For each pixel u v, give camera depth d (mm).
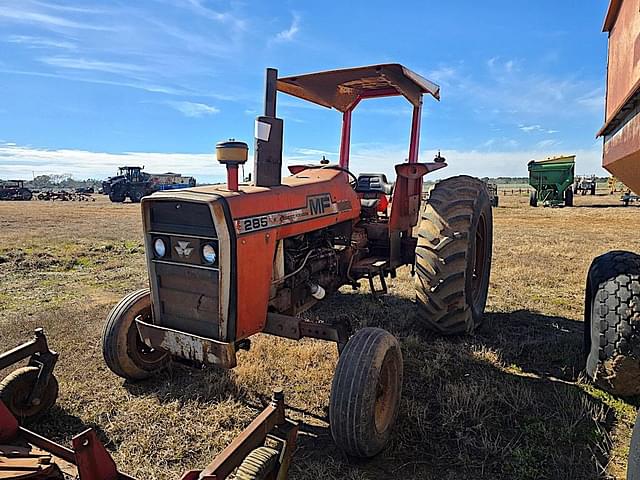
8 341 4512
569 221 16984
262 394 3529
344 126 5262
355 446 2623
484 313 5297
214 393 3496
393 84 4273
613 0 2689
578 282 6777
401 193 4762
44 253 9461
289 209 3264
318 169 4285
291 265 3408
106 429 3080
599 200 30703
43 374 3098
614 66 2812
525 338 4535
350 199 4125
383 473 2660
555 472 2609
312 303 3828
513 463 2689
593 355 3439
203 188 3061
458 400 3318
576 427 3008
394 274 4848
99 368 3965
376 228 4695
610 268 3438
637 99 2100
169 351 3000
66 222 17078
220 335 2852
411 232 5016
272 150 3240
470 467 2686
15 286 6934
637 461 2000
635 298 3242
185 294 2980
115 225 15867
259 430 2057
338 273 4195
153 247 3047
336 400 2623
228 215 2773
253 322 2975
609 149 2814
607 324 3303
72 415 3254
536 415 3154
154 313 3125
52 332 4742
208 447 2902
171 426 3111
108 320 3564
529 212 21359
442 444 2906
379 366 2707
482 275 4914
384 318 5188
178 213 2896
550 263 8133
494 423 3086
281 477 2100
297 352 4160
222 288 2787
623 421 3062
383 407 2877
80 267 8508
